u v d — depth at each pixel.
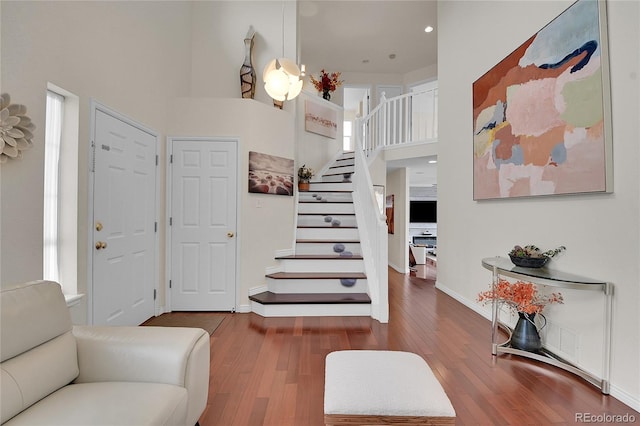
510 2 3.13
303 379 2.26
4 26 1.79
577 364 2.36
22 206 1.91
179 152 3.75
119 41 2.84
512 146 2.99
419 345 2.82
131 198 3.06
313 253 4.43
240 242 3.79
